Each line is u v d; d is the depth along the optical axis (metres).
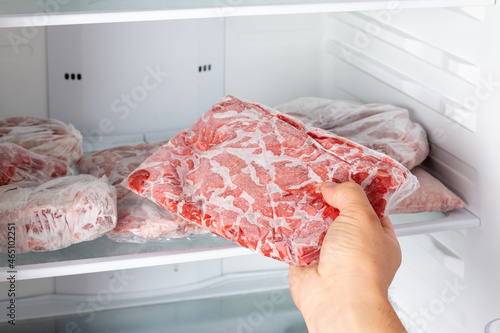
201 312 0.93
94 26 0.90
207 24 0.94
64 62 0.91
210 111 0.78
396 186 0.71
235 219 0.70
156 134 0.95
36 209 0.73
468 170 0.83
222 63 0.97
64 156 0.86
